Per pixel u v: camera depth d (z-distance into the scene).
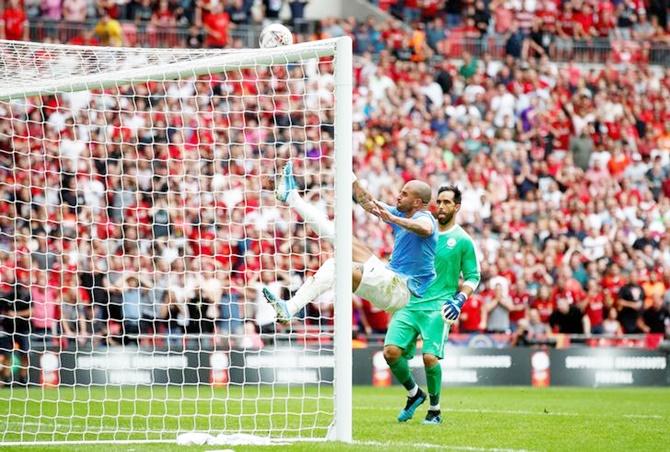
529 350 32.09
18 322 30.22
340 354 16.00
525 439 16.88
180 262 32.06
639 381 32.50
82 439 17.09
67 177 33.91
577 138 43.03
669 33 49.50
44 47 18.62
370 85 42.12
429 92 42.50
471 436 17.05
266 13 44.91
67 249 31.80
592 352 32.31
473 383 31.84
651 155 44.12
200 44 43.31
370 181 38.62
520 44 45.62
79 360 28.80
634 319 35.62
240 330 31.88
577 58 47.59
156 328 31.17
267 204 34.25
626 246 37.81
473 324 33.88
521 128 42.97
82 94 35.78
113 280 31.33
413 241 17.91
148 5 43.78
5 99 18.20
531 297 35.12
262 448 14.80
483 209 38.56
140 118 36.31
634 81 45.22
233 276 32.44
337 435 15.97
